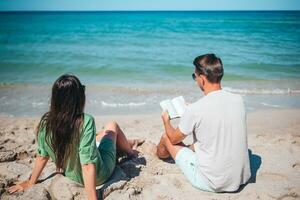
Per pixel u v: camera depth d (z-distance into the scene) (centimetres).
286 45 2036
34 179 312
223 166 287
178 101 331
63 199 296
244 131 284
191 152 320
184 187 321
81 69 1207
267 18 6881
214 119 279
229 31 3284
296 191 312
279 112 671
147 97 802
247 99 794
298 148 432
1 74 1099
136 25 4275
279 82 987
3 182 323
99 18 6794
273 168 366
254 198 299
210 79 282
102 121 605
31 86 905
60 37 2634
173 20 5862
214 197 299
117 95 816
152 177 343
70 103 259
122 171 344
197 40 2394
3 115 650
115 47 1972
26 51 1741
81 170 292
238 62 1376
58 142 269
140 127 564
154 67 1252
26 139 468
